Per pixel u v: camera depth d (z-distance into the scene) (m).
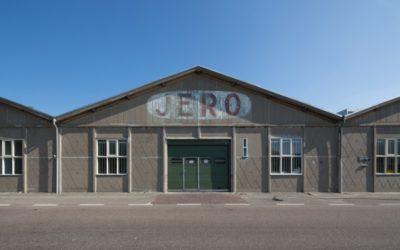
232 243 8.21
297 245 8.05
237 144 20.38
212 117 20.45
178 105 20.45
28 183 20.20
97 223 10.53
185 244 8.12
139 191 20.08
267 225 10.20
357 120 20.38
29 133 20.36
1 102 20.38
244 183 20.22
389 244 8.13
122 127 20.34
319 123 20.41
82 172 20.20
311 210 13.08
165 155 20.31
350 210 13.10
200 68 20.28
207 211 12.84
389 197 17.66
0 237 8.85
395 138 20.36
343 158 20.25
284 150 20.41
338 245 8.05
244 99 20.53
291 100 20.22
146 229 9.66
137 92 20.34
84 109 20.08
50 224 10.42
